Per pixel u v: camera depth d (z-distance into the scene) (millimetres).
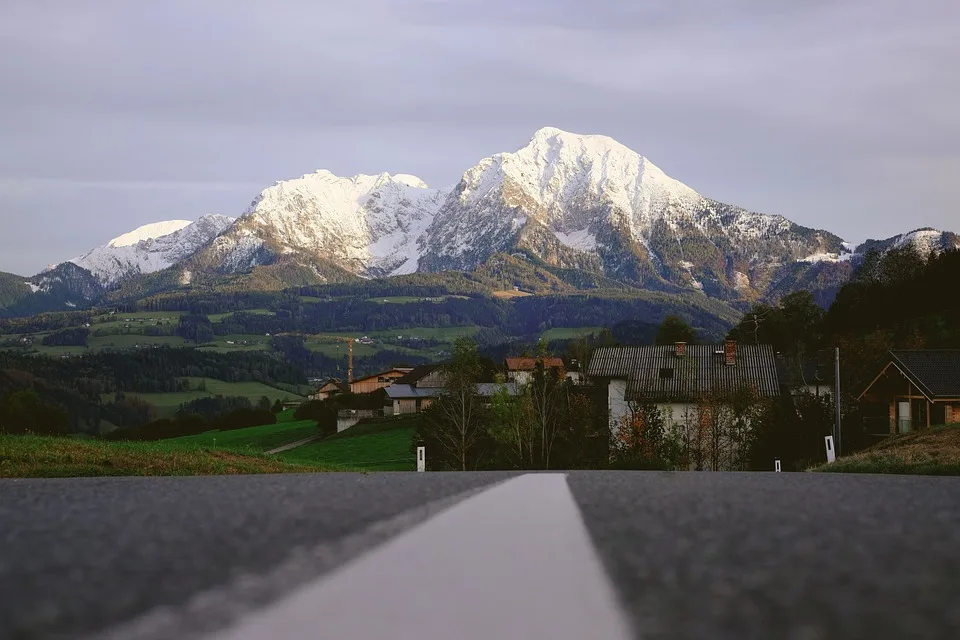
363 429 101875
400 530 4645
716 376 61719
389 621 2436
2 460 21125
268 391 190000
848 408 51469
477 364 57469
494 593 2873
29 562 3326
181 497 6992
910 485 9469
